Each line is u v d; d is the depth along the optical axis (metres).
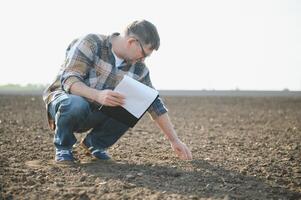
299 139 4.93
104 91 2.83
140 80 3.11
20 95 12.66
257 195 2.64
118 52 2.98
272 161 3.55
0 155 3.52
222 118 7.64
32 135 4.75
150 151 3.86
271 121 7.25
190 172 3.08
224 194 2.61
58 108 3.00
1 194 2.53
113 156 3.56
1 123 5.83
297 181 2.97
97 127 3.26
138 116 2.91
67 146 3.12
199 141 4.62
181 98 12.29
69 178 2.82
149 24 2.91
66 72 2.97
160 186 2.71
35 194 2.55
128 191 2.58
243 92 15.88
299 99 12.41
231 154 3.83
